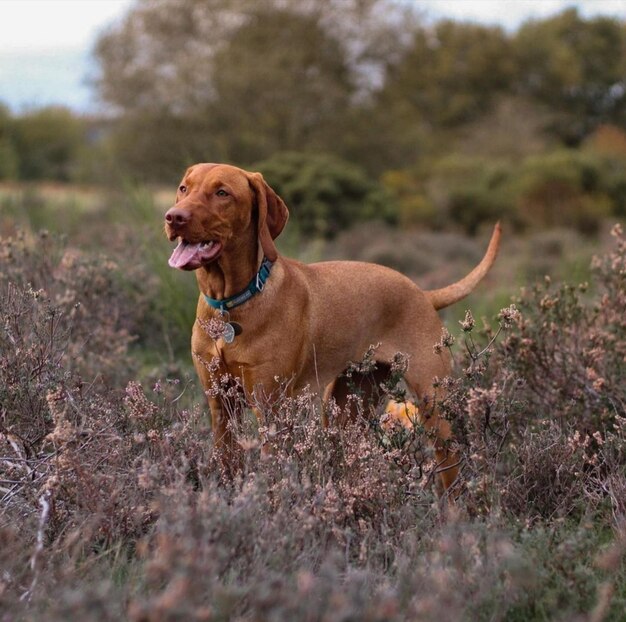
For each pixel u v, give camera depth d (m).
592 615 3.09
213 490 3.51
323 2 32.50
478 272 5.49
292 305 4.60
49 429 4.35
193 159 25.33
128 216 9.62
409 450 4.25
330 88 28.70
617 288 6.02
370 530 3.55
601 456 4.70
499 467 4.16
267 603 2.68
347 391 5.30
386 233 19.50
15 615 2.92
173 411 4.57
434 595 3.01
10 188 14.88
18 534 3.61
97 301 6.86
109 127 27.08
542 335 5.48
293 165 20.52
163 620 2.47
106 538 3.68
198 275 4.57
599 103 51.78
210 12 29.83
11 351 4.57
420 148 30.98
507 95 47.16
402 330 5.12
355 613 2.65
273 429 3.84
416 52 49.03
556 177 24.27
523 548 3.44
